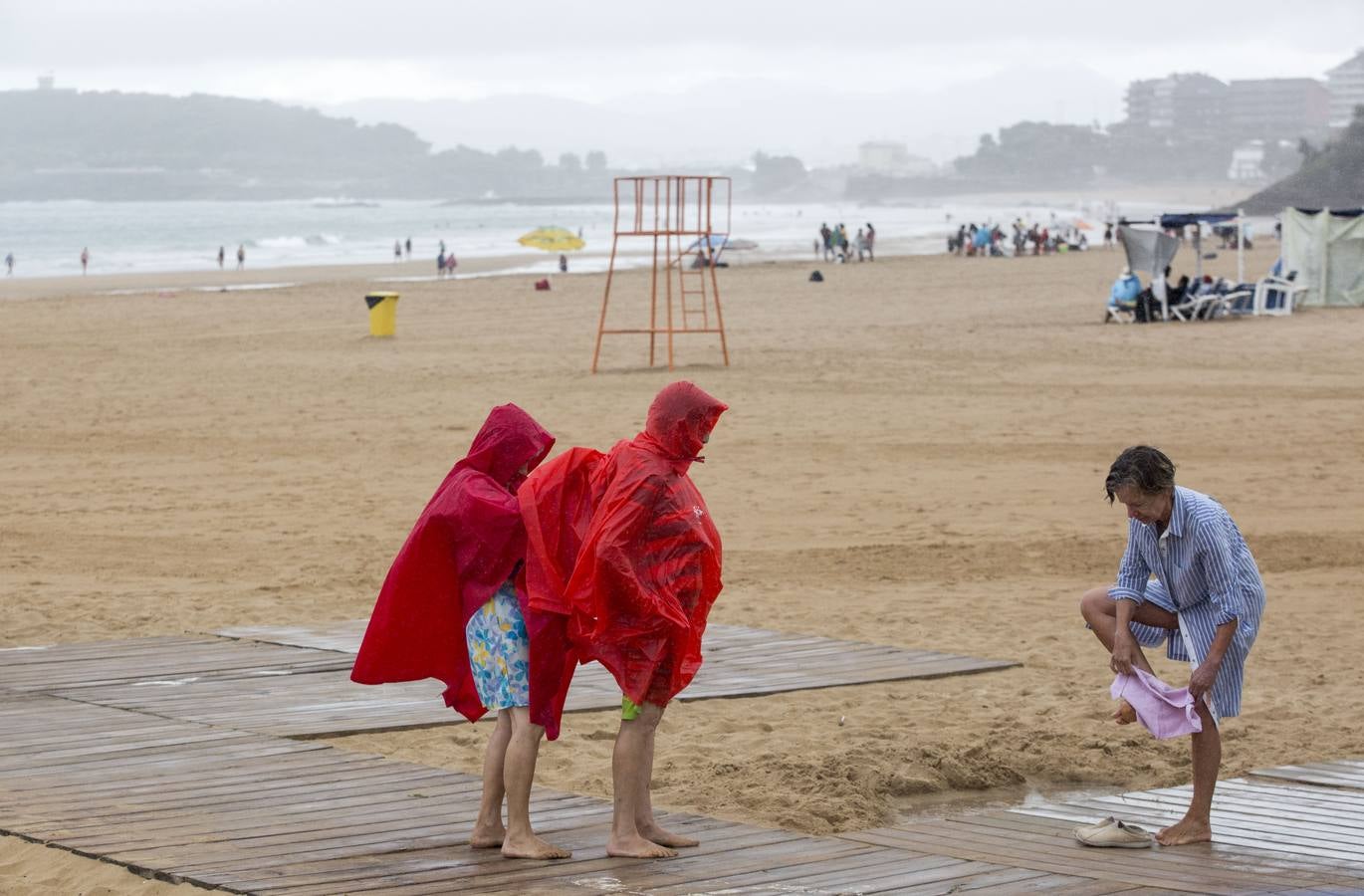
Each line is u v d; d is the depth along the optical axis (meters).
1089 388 22.92
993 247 68.81
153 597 11.22
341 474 16.83
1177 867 5.32
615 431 19.20
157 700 8.05
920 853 5.53
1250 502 14.79
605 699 8.34
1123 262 61.31
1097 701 8.31
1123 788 6.79
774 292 45.84
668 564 5.36
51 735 7.25
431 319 38.16
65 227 159.00
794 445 18.25
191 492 15.81
